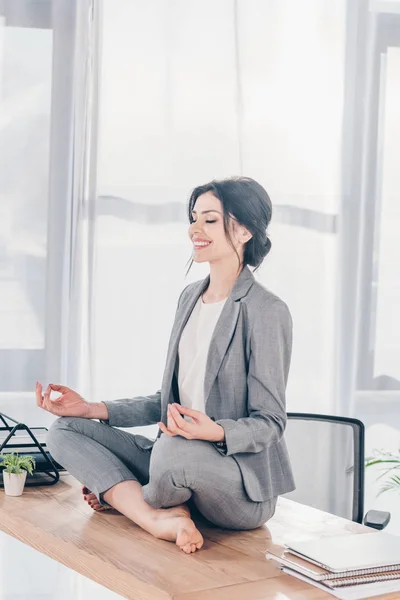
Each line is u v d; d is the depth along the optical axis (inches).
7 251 140.9
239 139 149.2
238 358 86.1
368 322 156.8
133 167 144.8
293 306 153.1
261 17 150.1
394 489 155.5
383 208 156.9
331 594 70.1
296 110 152.1
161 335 146.1
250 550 80.7
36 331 142.1
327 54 153.4
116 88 143.9
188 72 146.9
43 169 141.8
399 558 73.7
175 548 80.1
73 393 95.0
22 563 136.5
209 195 88.6
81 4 141.8
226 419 85.1
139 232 145.3
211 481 80.3
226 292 90.1
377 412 156.9
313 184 153.4
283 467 88.1
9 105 140.4
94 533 83.7
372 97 155.6
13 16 140.1
